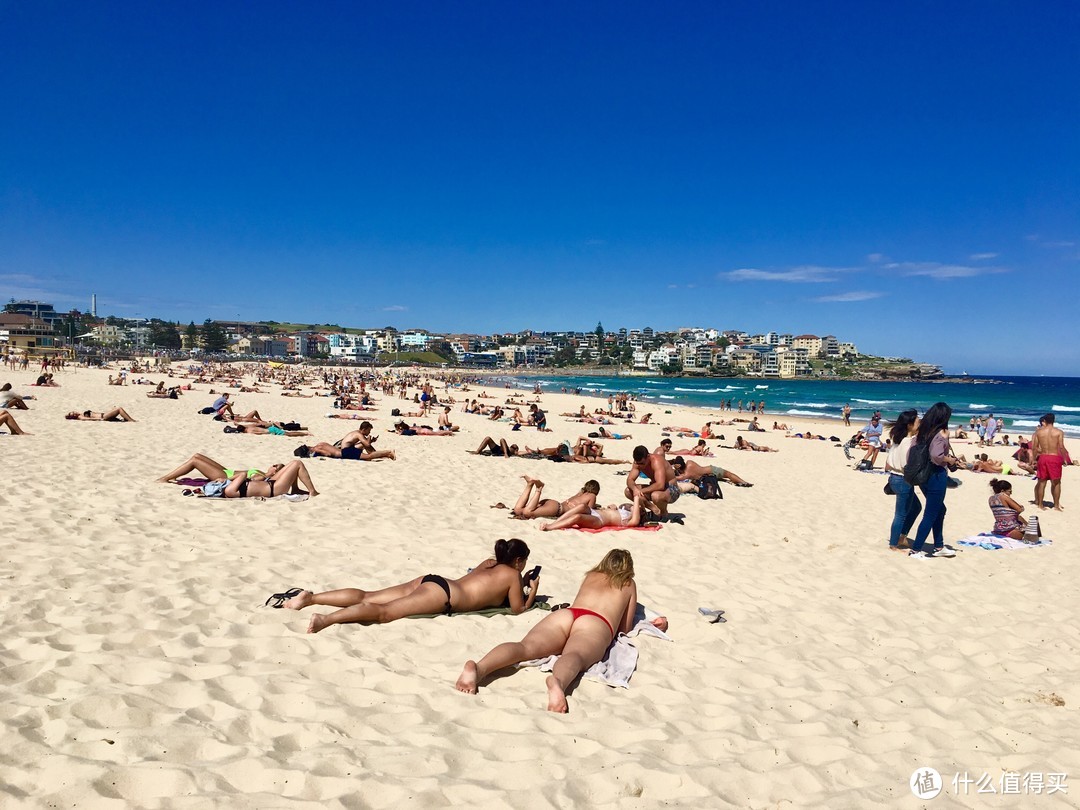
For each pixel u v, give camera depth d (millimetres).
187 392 40312
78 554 6188
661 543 8758
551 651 4617
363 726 3592
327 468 12875
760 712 4277
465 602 5410
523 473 14500
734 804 3266
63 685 3688
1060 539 10531
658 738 3795
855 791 3479
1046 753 3980
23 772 2869
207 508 8555
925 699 4680
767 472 18859
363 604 5035
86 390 33938
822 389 124750
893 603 6840
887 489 9336
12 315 120500
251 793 2924
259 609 5176
